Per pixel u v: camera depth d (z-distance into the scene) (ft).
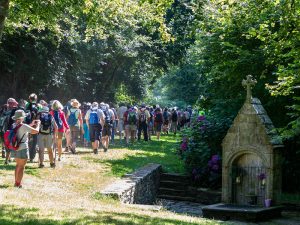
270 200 48.65
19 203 34.42
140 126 99.50
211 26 67.51
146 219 32.71
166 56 139.23
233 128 51.62
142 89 157.28
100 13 63.21
